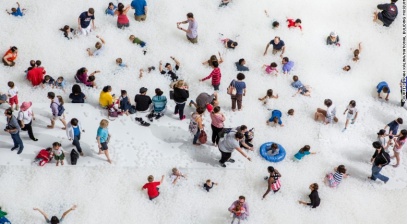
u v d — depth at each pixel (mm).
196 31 18109
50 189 14539
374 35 19531
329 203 15125
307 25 19500
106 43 18094
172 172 15109
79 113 16203
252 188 15141
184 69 17797
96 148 15438
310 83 17891
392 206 15266
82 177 14828
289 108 17125
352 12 20047
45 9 18750
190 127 15180
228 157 14984
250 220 14523
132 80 17266
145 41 18391
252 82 17656
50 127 15719
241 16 19469
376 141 15727
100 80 17156
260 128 16516
